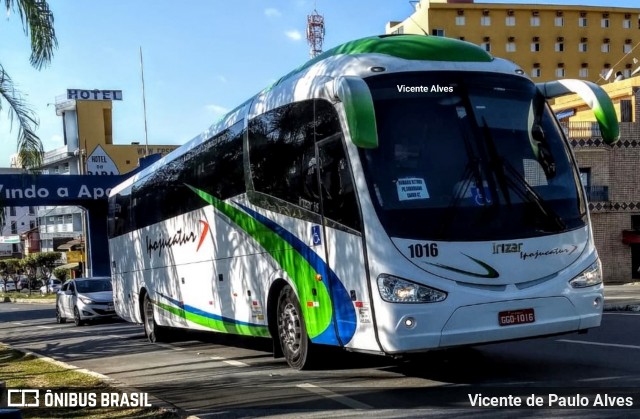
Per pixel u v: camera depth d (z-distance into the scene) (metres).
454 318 6.59
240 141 10.10
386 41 7.79
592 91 7.33
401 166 6.96
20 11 9.42
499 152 7.18
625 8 99.94
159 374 9.95
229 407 7.22
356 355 9.54
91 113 78.94
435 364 9.02
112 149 77.25
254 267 9.70
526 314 6.83
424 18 95.00
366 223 6.87
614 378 7.56
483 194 6.97
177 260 13.16
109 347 14.73
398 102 7.16
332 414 6.62
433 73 7.37
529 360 8.97
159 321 14.66
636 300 19.22
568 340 10.72
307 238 8.08
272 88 9.41
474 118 7.24
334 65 7.76
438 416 6.29
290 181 8.50
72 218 82.00
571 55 98.44
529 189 7.16
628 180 35.03
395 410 6.62
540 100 7.71
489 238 6.83
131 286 16.61
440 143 7.08
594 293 7.24
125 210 17.17
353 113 6.31
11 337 19.48
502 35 96.38
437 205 6.83
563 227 7.20
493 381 7.70
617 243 34.84
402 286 6.60
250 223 9.75
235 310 10.51
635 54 100.38
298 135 8.29
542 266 6.99
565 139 7.73
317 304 7.92
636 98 35.41
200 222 11.85
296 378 8.51
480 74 7.51
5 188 30.77
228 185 10.55
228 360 11.01
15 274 75.00
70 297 23.47
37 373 10.15
